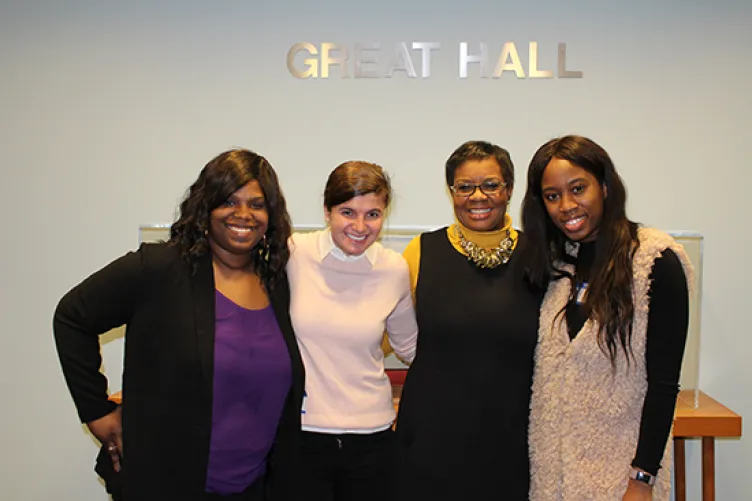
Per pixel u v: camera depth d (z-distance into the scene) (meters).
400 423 1.59
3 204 2.31
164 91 2.27
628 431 1.38
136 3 2.25
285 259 1.53
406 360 1.77
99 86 2.27
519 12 2.24
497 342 1.52
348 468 1.57
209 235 1.44
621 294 1.34
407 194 2.30
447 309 1.55
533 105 2.27
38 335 2.34
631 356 1.35
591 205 1.37
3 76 2.27
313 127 2.28
